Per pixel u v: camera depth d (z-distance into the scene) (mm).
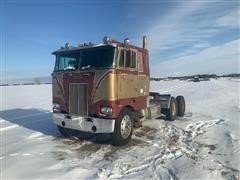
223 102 17859
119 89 8055
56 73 8930
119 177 5660
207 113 13680
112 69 7789
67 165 6375
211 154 7039
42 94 33938
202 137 8766
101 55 8102
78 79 8344
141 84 9438
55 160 6738
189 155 7008
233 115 12711
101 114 7906
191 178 5484
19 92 39188
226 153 7059
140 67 9359
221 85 38500
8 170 6035
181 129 10133
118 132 7906
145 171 5961
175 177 5562
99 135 9375
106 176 5715
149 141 8516
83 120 8234
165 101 11812
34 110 16594
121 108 8125
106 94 7812
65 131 9203
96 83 7984
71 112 8531
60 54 9008
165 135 9297
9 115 14477
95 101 8000
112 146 8078
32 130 10406
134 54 8914
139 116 9523
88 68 8227
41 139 9000
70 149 7809
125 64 8398
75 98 8422
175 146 7891
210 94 24000
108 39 7969
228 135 8805
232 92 25594
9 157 6961
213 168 6008
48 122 12109
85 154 7320
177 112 12555
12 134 9719
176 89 33438
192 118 12438
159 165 6316
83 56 8445
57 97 8914
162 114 12008
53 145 8195
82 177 5680
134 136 9180
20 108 17828
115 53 7922
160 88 36469
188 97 22391
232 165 6188
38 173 5848
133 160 6699
